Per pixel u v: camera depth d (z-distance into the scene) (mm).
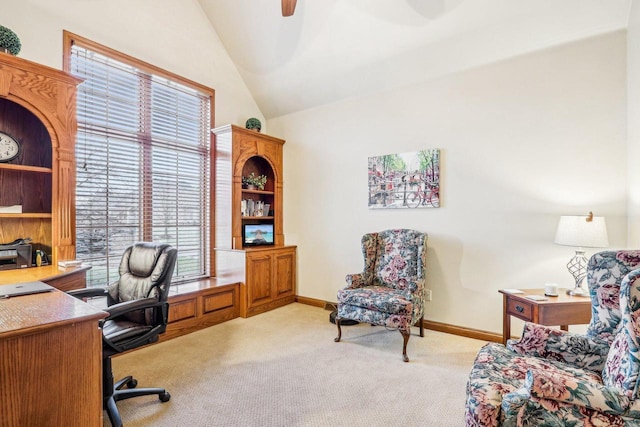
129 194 3094
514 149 2758
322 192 3969
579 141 2496
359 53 3260
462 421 1742
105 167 2926
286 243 4305
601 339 1478
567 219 2227
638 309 1108
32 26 2459
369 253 3236
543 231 2637
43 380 1130
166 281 1936
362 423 1728
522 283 2725
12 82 2043
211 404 1895
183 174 3551
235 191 3652
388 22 2914
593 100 2445
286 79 3850
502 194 2814
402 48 3062
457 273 3029
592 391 1041
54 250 2273
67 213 2320
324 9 3037
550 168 2609
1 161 2254
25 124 2391
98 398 1263
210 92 3764
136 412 1811
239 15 3459
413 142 3287
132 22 3062
